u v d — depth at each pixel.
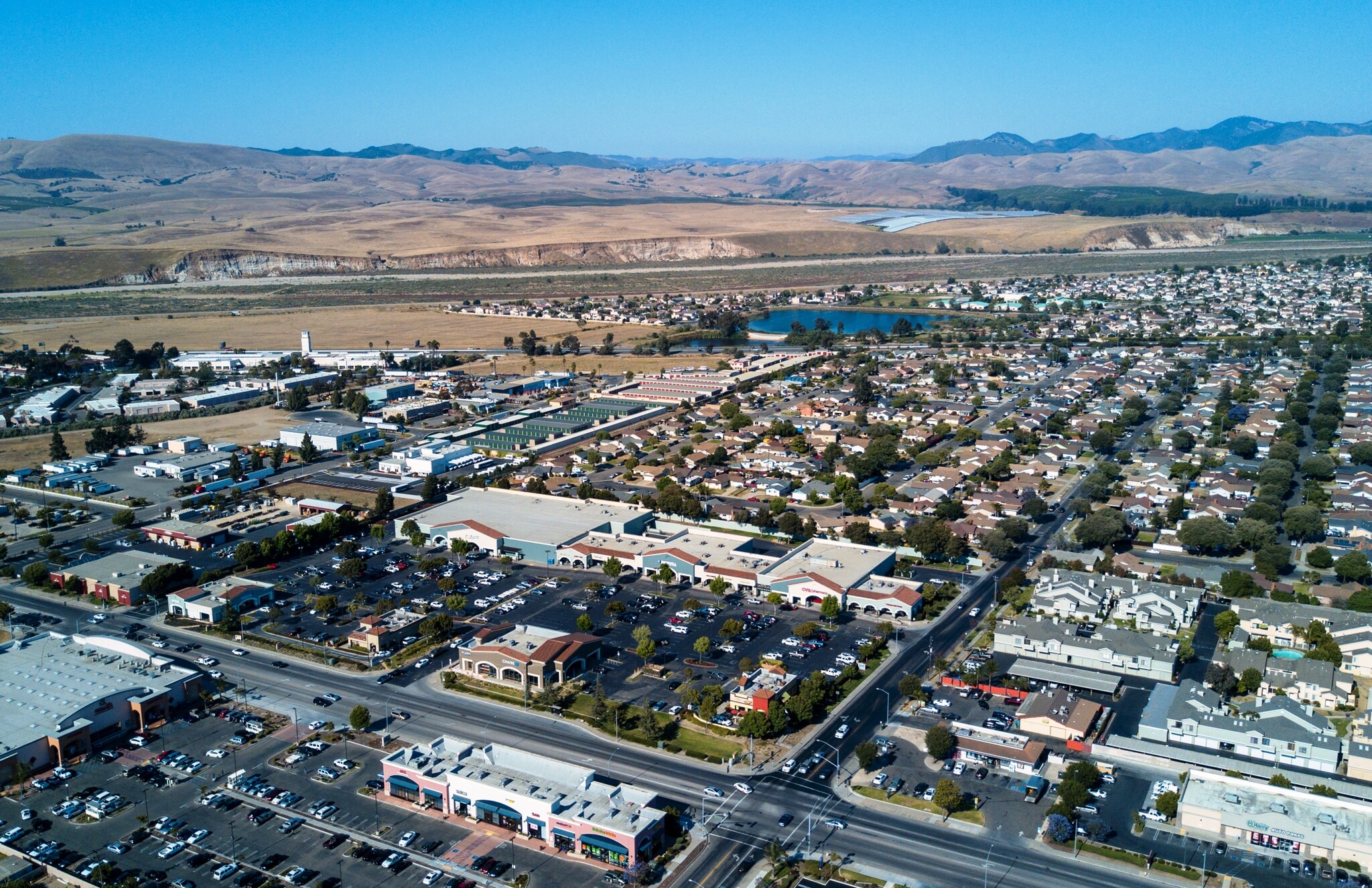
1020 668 159.75
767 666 160.62
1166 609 177.88
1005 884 111.06
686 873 113.44
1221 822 118.50
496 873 114.00
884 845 118.12
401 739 143.12
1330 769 131.38
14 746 134.12
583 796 122.81
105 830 122.31
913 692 150.50
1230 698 149.75
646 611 187.62
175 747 141.62
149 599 194.25
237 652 172.25
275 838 120.69
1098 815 122.81
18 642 168.25
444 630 176.25
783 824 122.25
